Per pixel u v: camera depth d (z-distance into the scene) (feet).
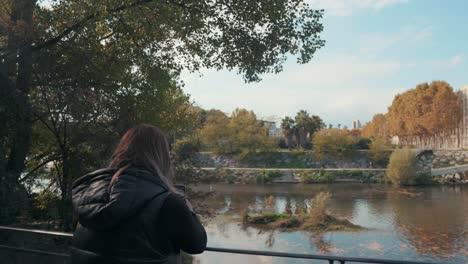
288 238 108.17
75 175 41.50
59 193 45.14
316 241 104.47
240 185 230.89
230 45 42.39
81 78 40.81
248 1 38.96
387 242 102.37
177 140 64.59
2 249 14.25
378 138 285.43
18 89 34.99
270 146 291.58
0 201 33.04
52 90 39.65
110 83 42.60
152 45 43.93
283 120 332.39
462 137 320.29
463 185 218.38
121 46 43.86
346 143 282.15
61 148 42.57
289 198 179.73
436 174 230.07
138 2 37.58
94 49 41.06
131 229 5.69
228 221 129.08
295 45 41.24
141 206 5.73
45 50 37.63
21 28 35.01
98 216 5.62
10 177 33.91
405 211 142.20
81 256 6.00
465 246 97.35
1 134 34.24
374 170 244.83
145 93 45.24
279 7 38.42
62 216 40.60
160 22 40.73
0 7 39.04
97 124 42.11
